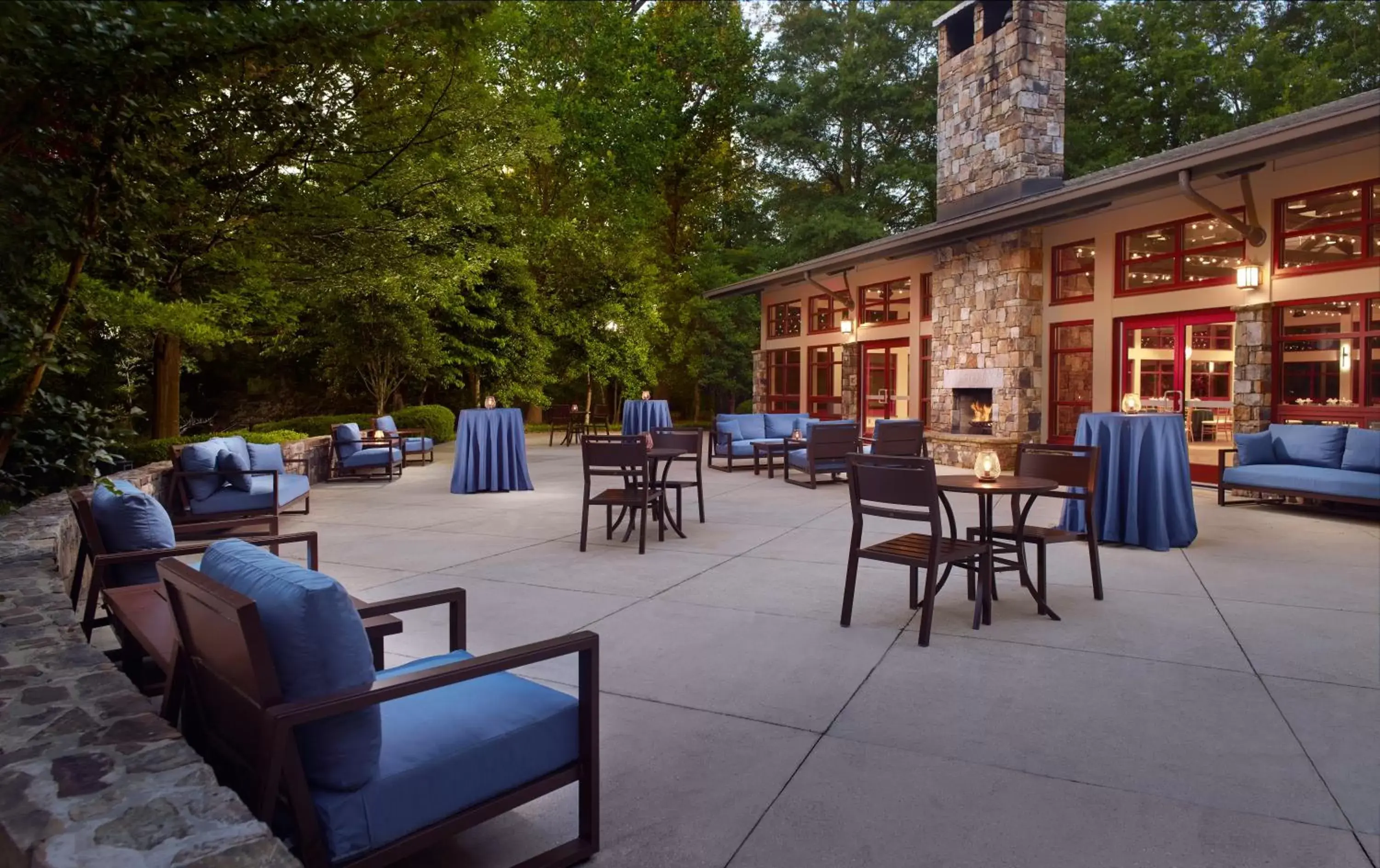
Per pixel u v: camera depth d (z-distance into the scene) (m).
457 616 2.59
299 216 7.36
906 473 3.71
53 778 1.51
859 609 4.30
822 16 23.19
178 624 1.82
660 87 20.69
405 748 1.73
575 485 10.19
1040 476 4.69
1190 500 5.95
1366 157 7.63
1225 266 8.89
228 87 4.74
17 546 3.73
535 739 1.89
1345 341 7.85
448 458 14.24
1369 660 3.43
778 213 25.05
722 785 2.38
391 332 15.32
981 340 11.31
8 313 3.36
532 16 18.31
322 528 6.96
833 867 1.95
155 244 5.32
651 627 3.97
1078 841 2.06
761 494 9.15
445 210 11.07
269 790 1.45
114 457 5.64
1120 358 10.09
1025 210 9.32
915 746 2.62
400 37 3.21
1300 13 22.09
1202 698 3.02
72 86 2.65
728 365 25.31
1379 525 6.86
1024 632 3.86
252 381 19.91
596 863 1.97
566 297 19.77
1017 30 10.71
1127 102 19.98
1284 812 2.20
